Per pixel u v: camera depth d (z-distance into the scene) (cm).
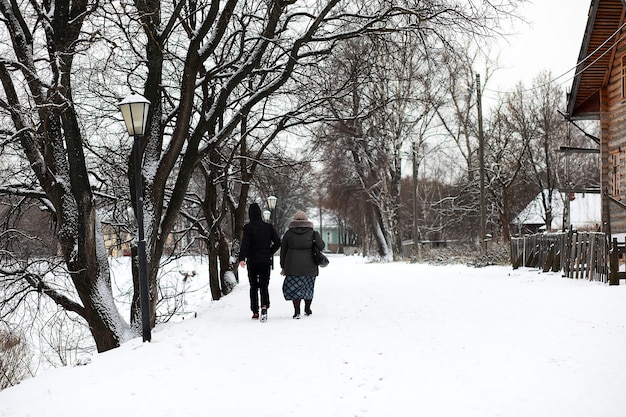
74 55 1226
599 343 802
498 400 600
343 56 1528
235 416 583
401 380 691
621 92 2156
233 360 819
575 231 1648
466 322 1027
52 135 1256
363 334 969
